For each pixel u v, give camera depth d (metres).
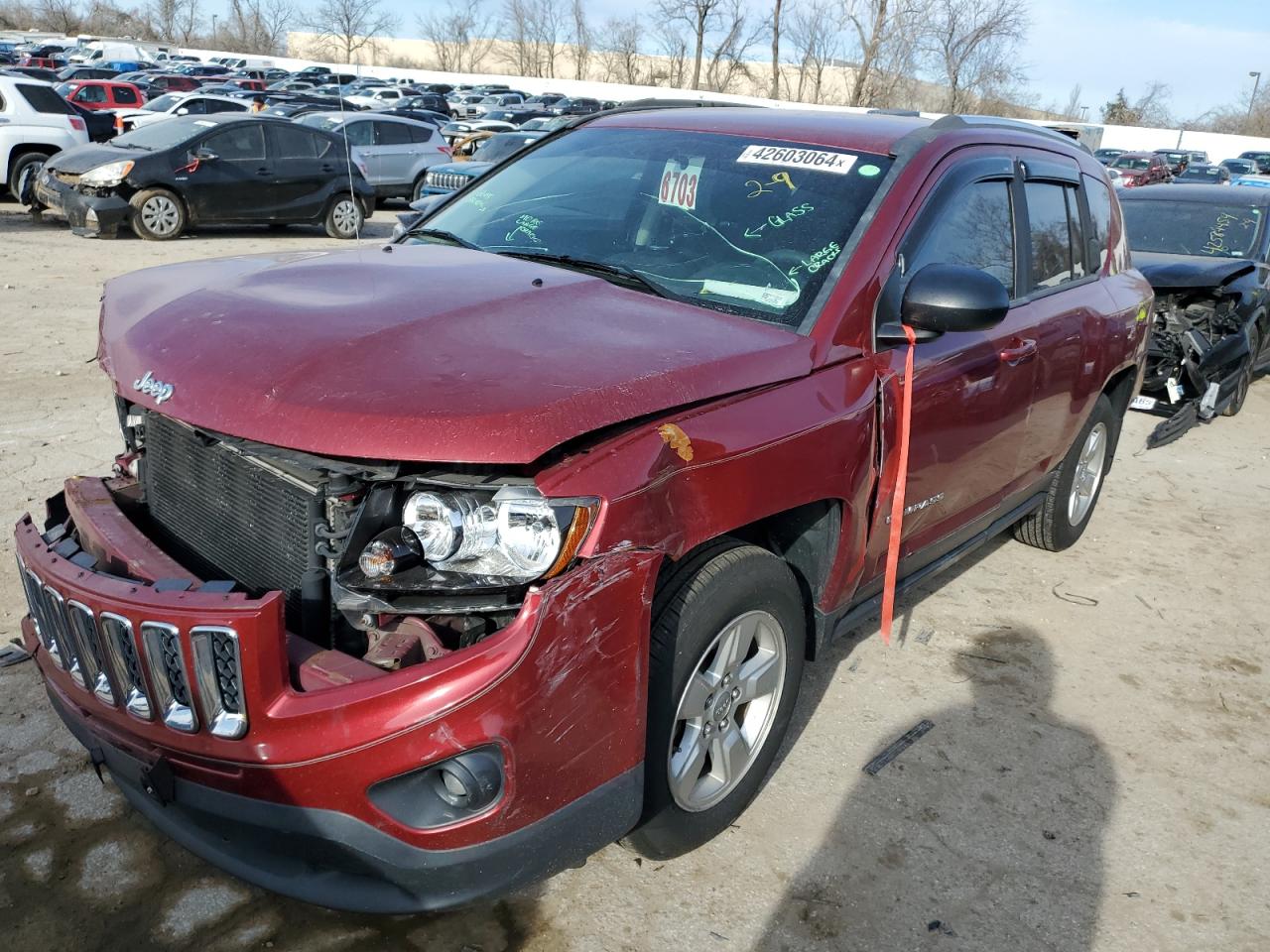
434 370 2.21
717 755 2.77
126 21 72.88
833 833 3.02
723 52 55.38
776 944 2.58
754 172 3.36
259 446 2.25
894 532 3.11
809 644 3.13
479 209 3.67
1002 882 2.89
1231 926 2.80
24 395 6.33
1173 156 40.78
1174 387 8.09
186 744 2.10
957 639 4.29
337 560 2.20
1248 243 8.95
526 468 2.11
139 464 2.89
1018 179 3.91
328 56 58.31
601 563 2.12
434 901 2.15
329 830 2.06
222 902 2.57
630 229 3.30
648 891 2.72
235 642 2.00
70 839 2.73
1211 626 4.66
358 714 2.00
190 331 2.48
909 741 3.51
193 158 13.59
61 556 2.34
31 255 11.54
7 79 14.75
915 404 3.15
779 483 2.56
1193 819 3.24
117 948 2.41
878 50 44.84
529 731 2.08
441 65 67.81
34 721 3.20
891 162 3.29
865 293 2.96
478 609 2.07
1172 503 6.40
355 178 15.27
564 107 41.22
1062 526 5.13
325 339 2.32
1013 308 3.81
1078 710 3.83
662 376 2.34
